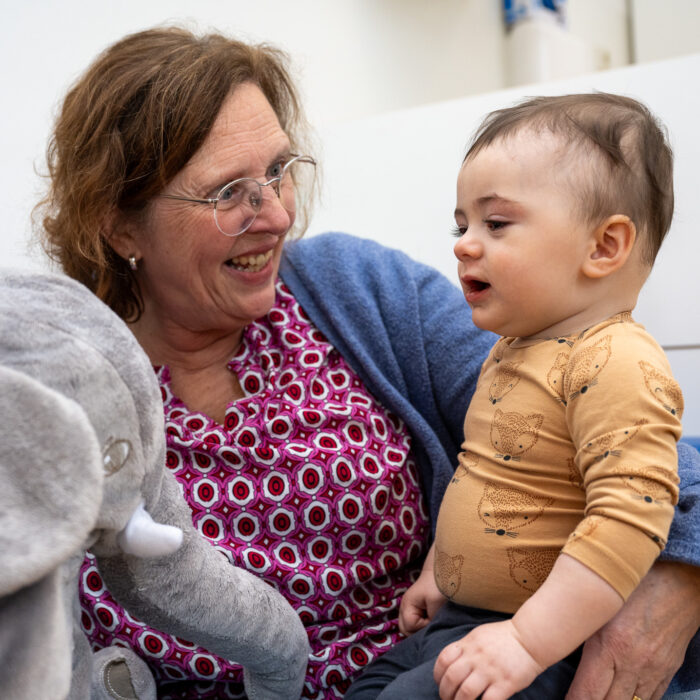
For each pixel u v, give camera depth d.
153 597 0.64
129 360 0.57
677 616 0.75
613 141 0.77
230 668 0.90
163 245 0.95
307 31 2.10
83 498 0.47
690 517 0.77
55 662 0.48
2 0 1.45
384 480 0.97
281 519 0.93
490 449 0.79
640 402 0.69
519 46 2.81
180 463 0.94
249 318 1.00
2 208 1.47
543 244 0.76
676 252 1.51
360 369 1.06
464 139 1.71
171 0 1.77
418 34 2.51
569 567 0.66
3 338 0.52
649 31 2.79
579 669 0.74
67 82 1.57
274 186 0.97
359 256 1.16
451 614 0.81
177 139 0.90
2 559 0.44
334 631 0.94
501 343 0.87
